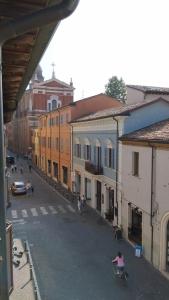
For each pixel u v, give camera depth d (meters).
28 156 68.88
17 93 9.62
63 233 22.92
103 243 20.89
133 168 20.12
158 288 15.03
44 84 63.72
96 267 17.30
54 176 46.50
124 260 18.16
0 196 3.76
